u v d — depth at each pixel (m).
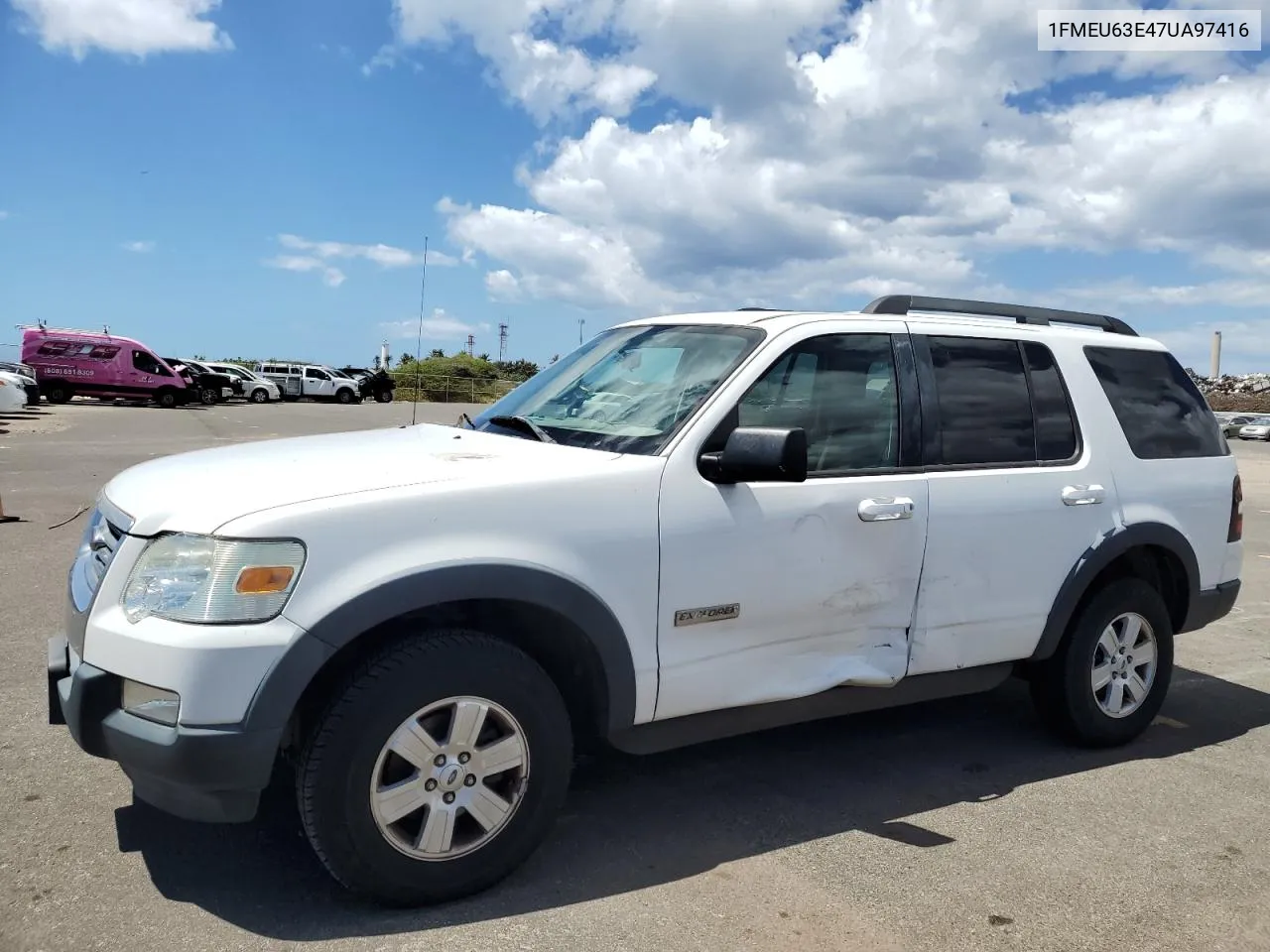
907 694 4.01
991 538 4.05
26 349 33.91
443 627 3.02
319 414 32.81
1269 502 15.96
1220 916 3.14
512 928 2.89
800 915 3.04
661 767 4.21
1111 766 4.43
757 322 3.87
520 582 2.98
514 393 4.37
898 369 3.99
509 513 3.03
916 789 4.07
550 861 3.33
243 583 2.68
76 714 2.77
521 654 3.06
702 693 3.41
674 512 3.30
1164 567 4.86
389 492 2.91
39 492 11.54
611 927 2.92
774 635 3.55
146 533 2.84
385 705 2.81
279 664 2.67
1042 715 4.63
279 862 3.22
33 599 6.45
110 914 2.88
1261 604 8.11
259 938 2.79
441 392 31.19
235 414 31.88
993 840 3.62
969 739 4.70
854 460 3.79
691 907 3.06
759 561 3.47
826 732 4.73
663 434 3.45
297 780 2.84
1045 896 3.22
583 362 4.26
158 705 2.69
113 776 3.82
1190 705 5.41
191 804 2.73
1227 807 3.99
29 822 3.44
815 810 3.82
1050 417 4.39
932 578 3.91
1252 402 77.06
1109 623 4.51
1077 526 4.32
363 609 2.77
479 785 3.01
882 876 3.31
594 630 3.14
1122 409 4.66
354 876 2.85
